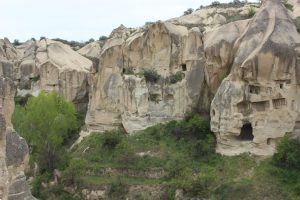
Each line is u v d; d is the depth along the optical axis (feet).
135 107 173.58
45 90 227.61
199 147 148.15
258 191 124.77
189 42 169.27
